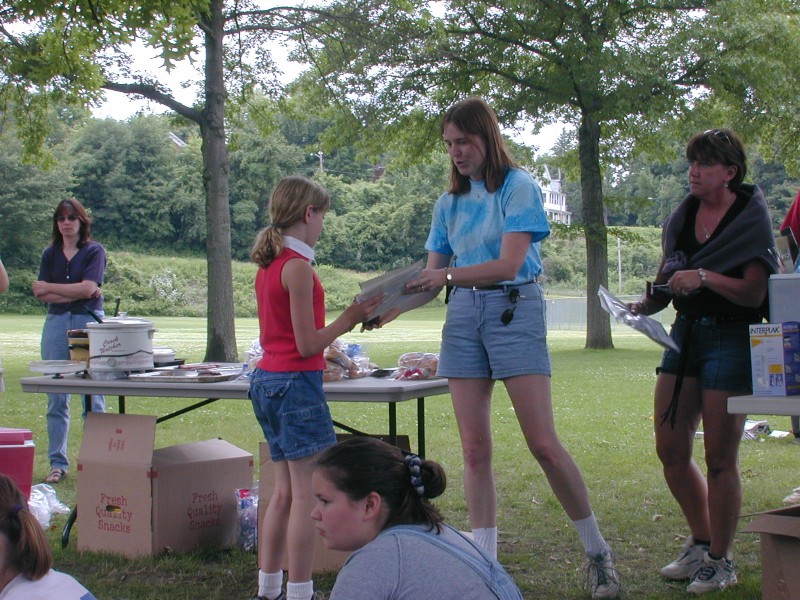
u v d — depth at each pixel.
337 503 1.90
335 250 72.12
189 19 9.46
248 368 4.29
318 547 3.97
